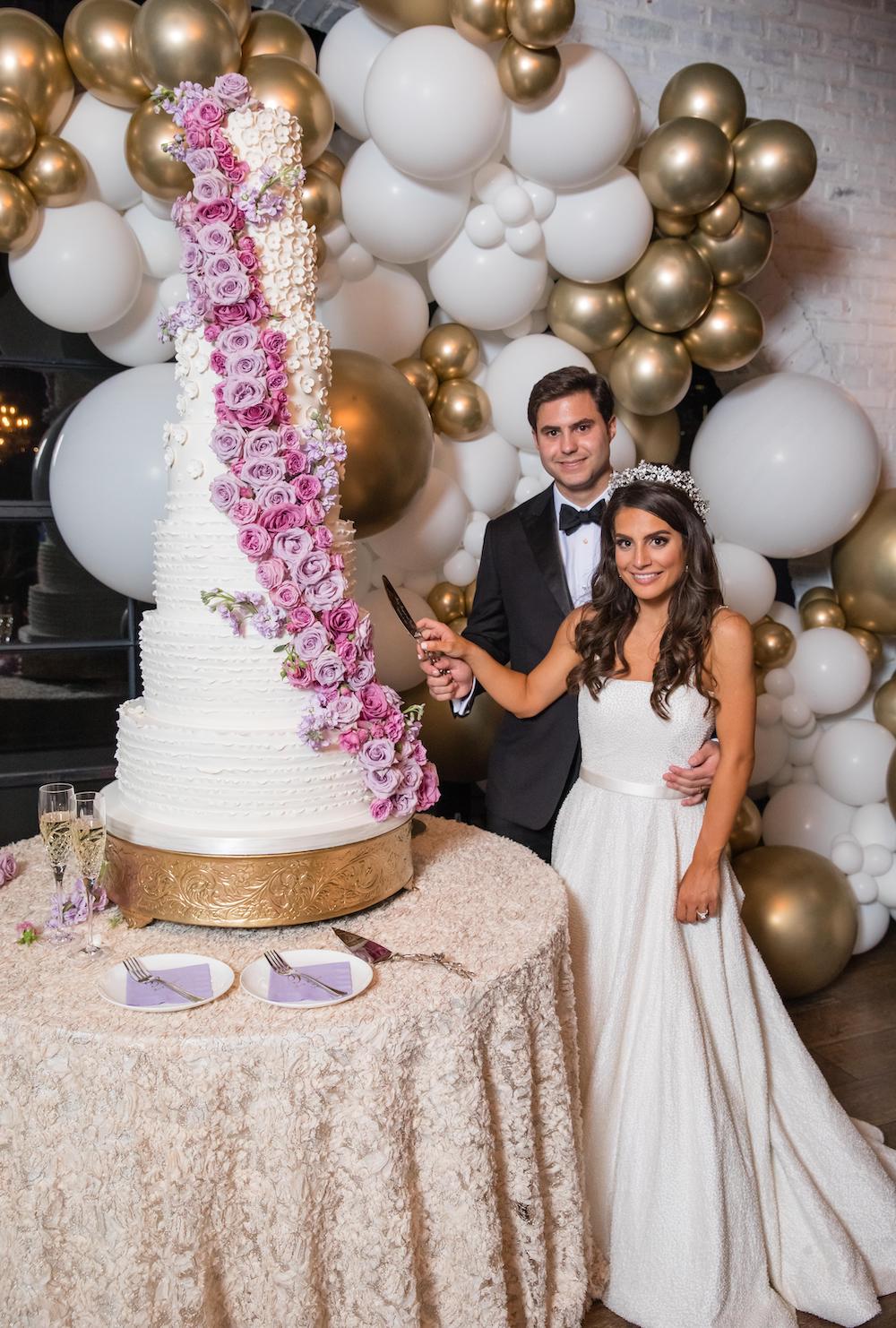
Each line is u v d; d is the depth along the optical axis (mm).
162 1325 1426
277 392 1742
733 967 2146
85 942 1764
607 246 2908
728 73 3037
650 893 2115
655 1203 1971
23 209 2438
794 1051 2227
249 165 1748
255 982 1604
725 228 3014
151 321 2844
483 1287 1570
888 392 4160
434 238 2865
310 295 1821
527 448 3170
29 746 3309
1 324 3162
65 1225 1469
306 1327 1461
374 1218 1494
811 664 3611
